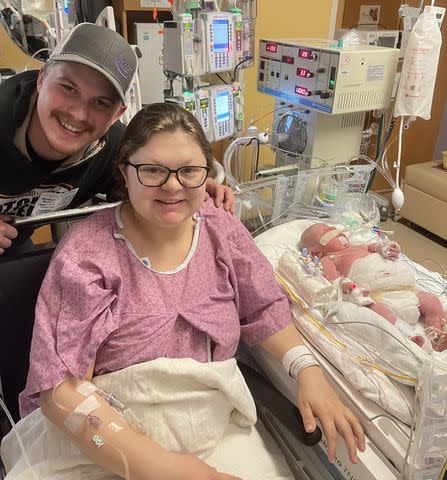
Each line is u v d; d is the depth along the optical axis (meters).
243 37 2.32
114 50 1.04
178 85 2.34
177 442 0.97
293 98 2.03
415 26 1.90
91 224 1.07
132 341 0.97
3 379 1.13
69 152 1.15
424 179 2.94
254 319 1.22
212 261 1.13
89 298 0.95
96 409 0.90
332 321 1.23
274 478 1.03
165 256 1.06
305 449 1.14
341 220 1.77
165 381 0.96
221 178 1.31
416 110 2.01
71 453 0.97
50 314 0.97
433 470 0.95
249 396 1.07
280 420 1.08
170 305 1.03
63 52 1.02
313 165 2.06
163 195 0.96
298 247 1.66
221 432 1.03
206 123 2.27
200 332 1.05
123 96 1.08
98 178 1.37
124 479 0.95
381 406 1.05
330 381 1.15
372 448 1.02
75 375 0.92
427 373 0.97
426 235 3.06
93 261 1.00
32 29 1.93
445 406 0.93
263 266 1.22
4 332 1.10
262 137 2.04
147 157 0.94
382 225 3.15
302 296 1.34
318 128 1.99
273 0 2.76
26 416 1.09
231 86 2.39
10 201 1.28
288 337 1.19
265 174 1.97
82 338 0.94
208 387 1.01
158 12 3.12
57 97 1.05
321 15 2.94
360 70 1.81
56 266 1.00
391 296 1.36
